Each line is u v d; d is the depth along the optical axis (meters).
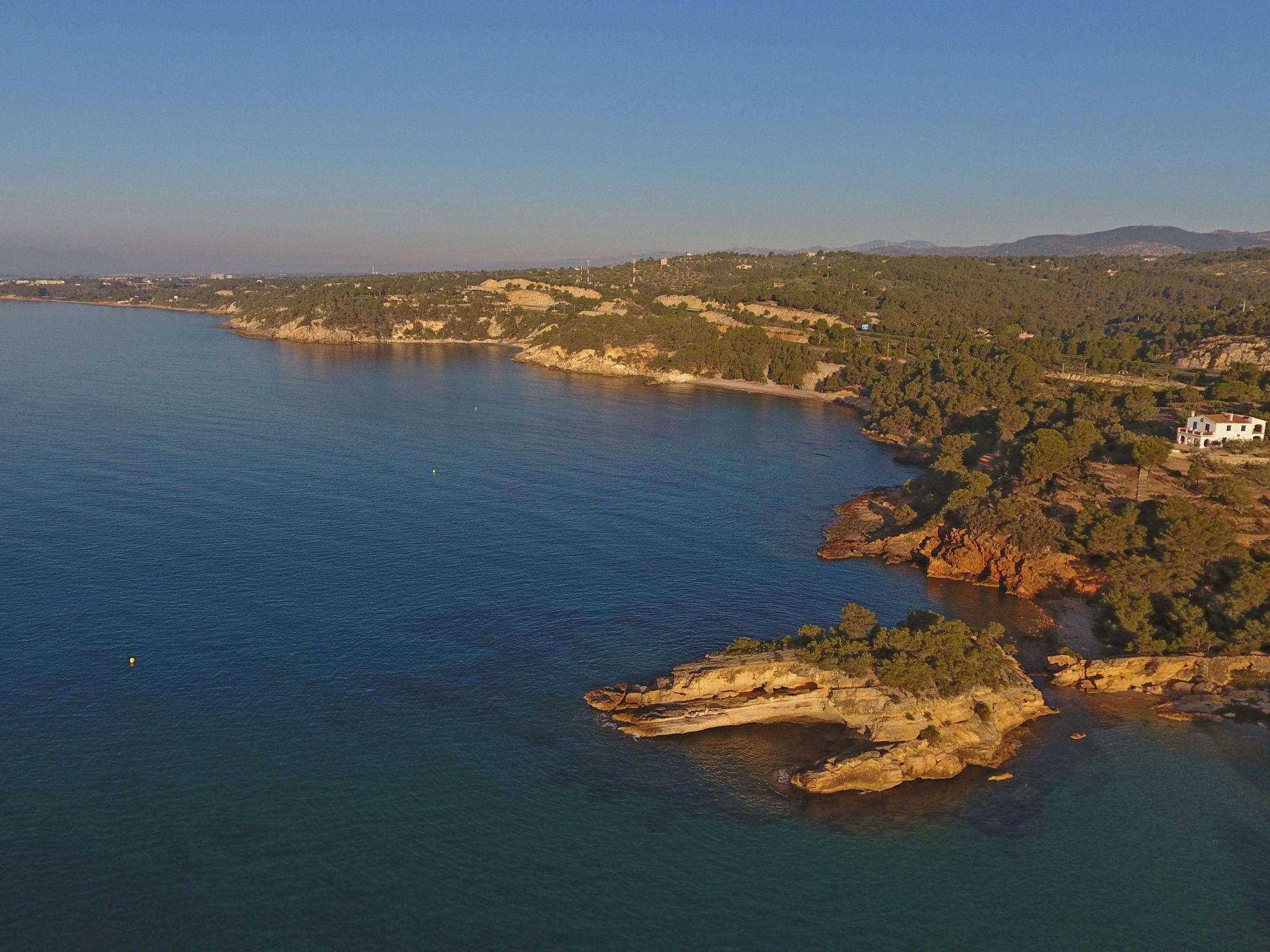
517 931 64.25
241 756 82.31
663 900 67.56
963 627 94.94
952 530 138.38
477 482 174.62
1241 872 71.25
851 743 86.62
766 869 70.88
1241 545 117.88
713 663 93.56
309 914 64.94
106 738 83.88
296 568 124.31
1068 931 65.44
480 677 97.56
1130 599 111.44
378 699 92.56
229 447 194.12
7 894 65.50
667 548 140.50
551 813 76.50
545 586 122.38
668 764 83.50
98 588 114.69
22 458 176.00
